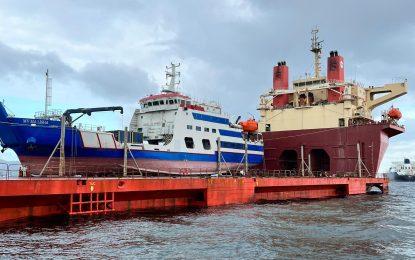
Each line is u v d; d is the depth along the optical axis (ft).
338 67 232.94
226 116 181.88
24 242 72.43
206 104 175.94
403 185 396.37
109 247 70.54
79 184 91.76
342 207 138.92
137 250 69.15
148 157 144.25
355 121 221.46
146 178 104.88
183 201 122.31
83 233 80.69
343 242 79.46
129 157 138.41
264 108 247.50
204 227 90.68
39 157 123.54
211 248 71.92
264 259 66.08
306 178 166.20
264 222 100.07
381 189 219.61
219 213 112.06
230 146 182.09
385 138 216.13
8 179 82.17
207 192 122.31
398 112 212.23
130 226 89.04
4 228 83.76
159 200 115.14
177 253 68.13
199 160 164.04
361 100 234.79
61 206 93.50
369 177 206.90
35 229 83.51
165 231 85.10
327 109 225.76
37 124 120.57
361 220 108.17
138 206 109.19
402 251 72.90
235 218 104.32
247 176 147.54
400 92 234.17
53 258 63.10
